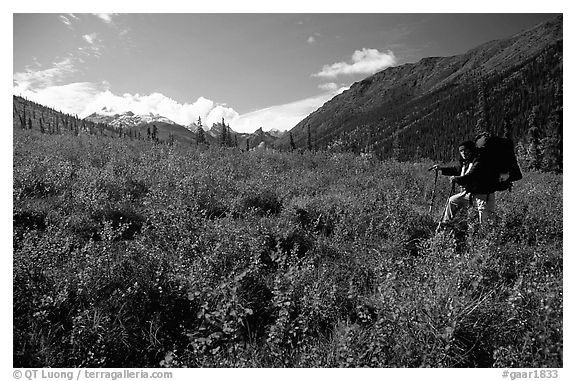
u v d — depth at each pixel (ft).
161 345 15.53
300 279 17.63
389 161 55.98
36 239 19.16
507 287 17.12
